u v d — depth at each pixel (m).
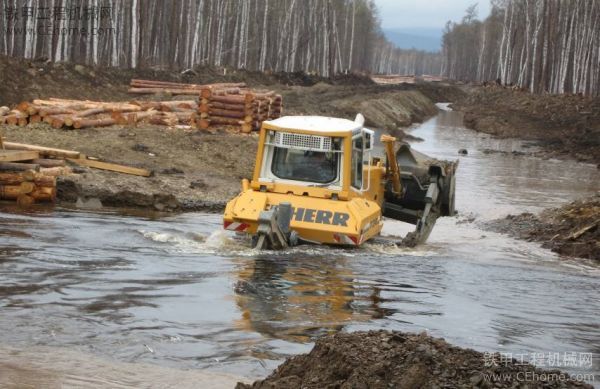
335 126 14.20
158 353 7.95
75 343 8.06
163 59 74.06
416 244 15.52
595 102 64.75
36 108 25.17
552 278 13.31
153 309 9.46
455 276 12.83
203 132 28.22
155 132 26.44
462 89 128.38
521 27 112.50
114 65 54.88
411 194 16.75
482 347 8.93
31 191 17.28
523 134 54.00
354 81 100.38
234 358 7.92
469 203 23.17
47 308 9.20
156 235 14.21
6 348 7.75
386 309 10.35
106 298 9.80
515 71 116.19
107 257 12.13
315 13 101.88
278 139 14.12
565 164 37.75
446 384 6.32
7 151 18.48
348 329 9.20
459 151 39.41
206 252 13.05
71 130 25.12
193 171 22.59
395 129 47.16
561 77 83.81
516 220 19.62
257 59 94.75
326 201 13.91
